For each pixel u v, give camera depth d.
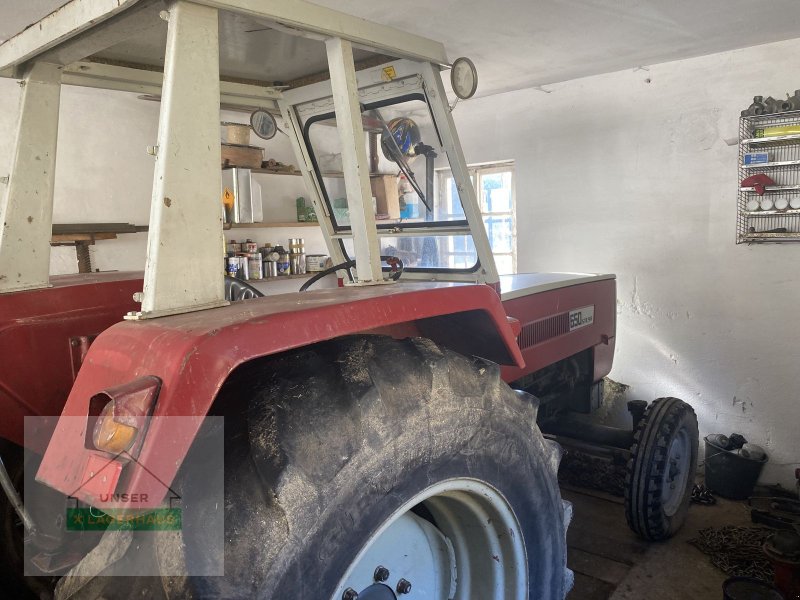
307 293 1.20
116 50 1.61
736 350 3.75
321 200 2.35
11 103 3.46
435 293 1.22
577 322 2.89
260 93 2.13
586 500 3.38
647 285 4.07
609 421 4.22
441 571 1.42
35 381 1.31
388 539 1.28
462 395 1.21
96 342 0.94
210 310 0.99
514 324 1.62
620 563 2.77
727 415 3.82
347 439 0.98
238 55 1.81
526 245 4.62
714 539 2.94
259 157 4.60
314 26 1.20
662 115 3.90
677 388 4.00
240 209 4.50
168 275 0.95
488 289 1.37
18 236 1.38
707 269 3.82
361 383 1.04
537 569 1.47
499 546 1.40
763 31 3.19
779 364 3.61
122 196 4.07
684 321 3.93
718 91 3.67
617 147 4.11
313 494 0.92
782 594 2.27
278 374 1.02
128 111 4.06
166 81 0.93
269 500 0.88
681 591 2.55
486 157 4.78
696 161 3.79
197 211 0.97
